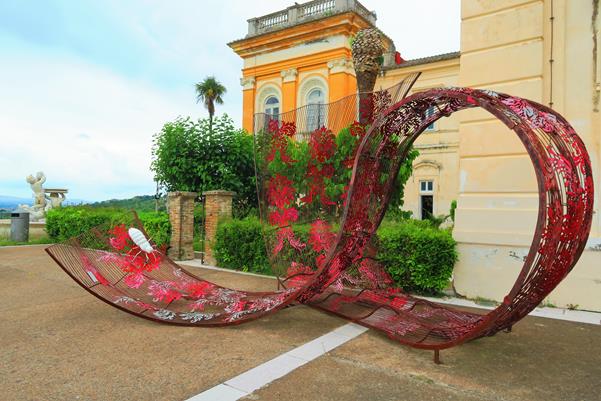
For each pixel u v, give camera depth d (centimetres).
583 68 630
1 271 892
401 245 689
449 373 374
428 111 482
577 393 338
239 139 1300
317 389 337
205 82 2769
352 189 490
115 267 570
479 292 677
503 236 659
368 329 498
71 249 539
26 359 394
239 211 1273
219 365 383
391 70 1953
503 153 675
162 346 433
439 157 1945
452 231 740
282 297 518
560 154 378
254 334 478
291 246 646
